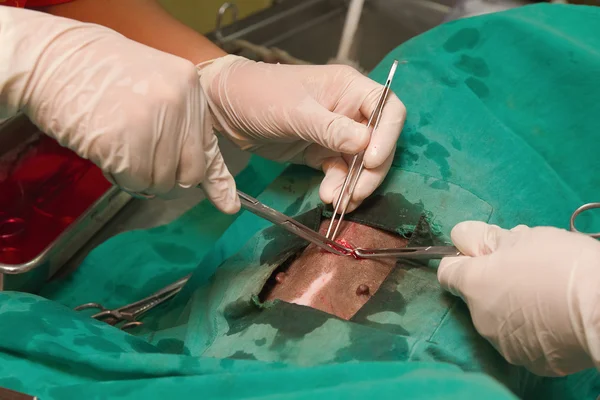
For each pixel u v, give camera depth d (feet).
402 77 3.75
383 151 3.04
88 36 2.53
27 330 2.44
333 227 3.13
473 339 2.51
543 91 3.50
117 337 2.61
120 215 4.66
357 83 3.36
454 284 2.49
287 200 3.67
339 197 3.09
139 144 2.48
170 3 6.34
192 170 2.77
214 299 3.09
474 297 2.38
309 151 3.55
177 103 2.52
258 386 1.93
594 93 3.32
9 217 4.24
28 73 2.39
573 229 2.79
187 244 4.46
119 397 2.06
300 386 1.88
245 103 3.40
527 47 3.59
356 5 5.07
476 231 2.60
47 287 4.12
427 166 3.21
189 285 3.72
